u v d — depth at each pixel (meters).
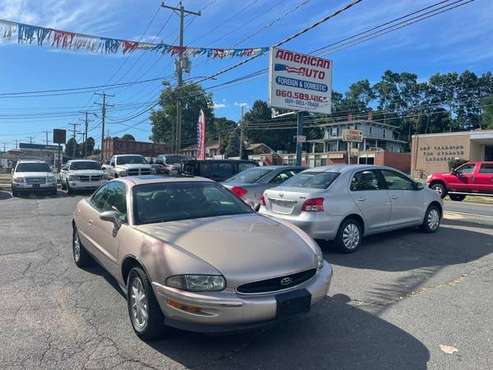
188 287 3.75
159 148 79.00
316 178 8.11
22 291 5.67
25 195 20.05
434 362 3.76
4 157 93.44
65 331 4.42
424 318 4.70
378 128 74.94
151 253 4.11
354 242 7.79
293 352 3.96
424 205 9.24
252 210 5.62
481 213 13.80
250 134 90.25
